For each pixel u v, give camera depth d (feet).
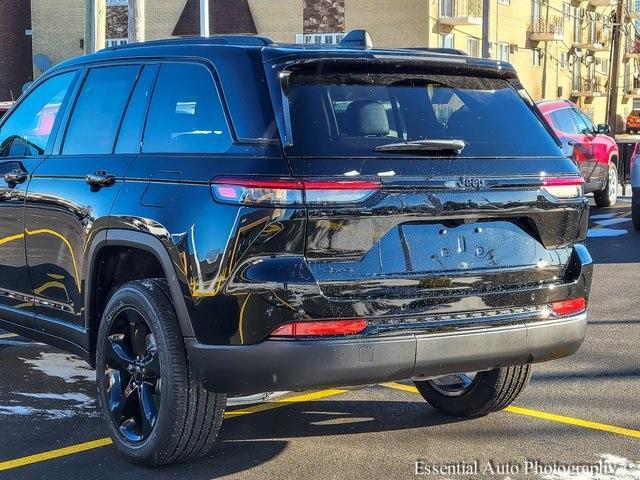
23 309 19.29
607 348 23.89
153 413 15.03
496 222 14.98
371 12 106.42
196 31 109.81
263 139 13.87
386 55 15.07
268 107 14.07
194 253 13.93
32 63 121.70
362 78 14.90
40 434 17.17
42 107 19.48
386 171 13.88
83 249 16.65
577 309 15.72
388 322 13.79
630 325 26.61
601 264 38.17
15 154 19.95
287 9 108.47
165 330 14.51
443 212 14.24
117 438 15.71
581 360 22.70
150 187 15.21
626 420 18.04
